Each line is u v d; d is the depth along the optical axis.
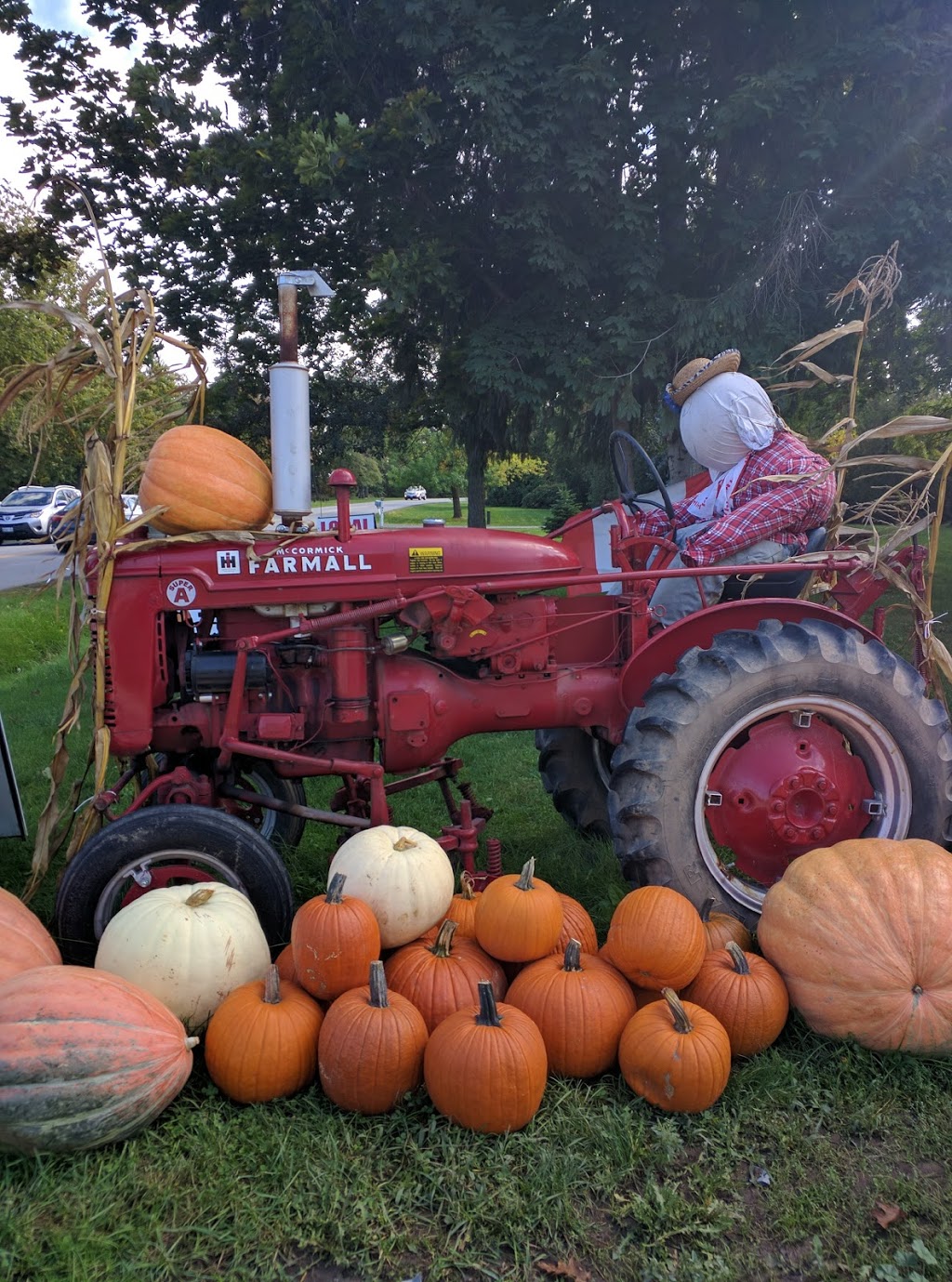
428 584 3.12
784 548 3.46
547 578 3.18
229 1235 1.91
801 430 10.77
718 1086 2.28
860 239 7.74
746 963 2.60
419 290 8.44
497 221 7.97
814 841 3.11
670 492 4.21
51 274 12.45
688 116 7.87
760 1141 2.26
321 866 3.96
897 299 8.22
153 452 3.09
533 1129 2.23
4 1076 2.02
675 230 8.65
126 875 2.81
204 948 2.49
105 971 2.37
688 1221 1.97
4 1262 1.80
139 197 10.80
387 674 3.26
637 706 3.21
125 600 2.98
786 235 7.93
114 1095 2.10
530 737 6.46
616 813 2.98
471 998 2.52
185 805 2.85
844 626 3.25
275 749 3.06
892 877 2.61
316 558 3.05
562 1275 1.84
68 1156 2.10
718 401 3.69
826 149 7.66
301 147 8.05
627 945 2.56
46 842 3.15
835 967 2.55
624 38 8.15
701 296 8.66
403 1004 2.36
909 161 7.89
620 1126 2.24
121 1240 1.90
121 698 3.00
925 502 3.51
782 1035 2.66
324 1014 2.48
